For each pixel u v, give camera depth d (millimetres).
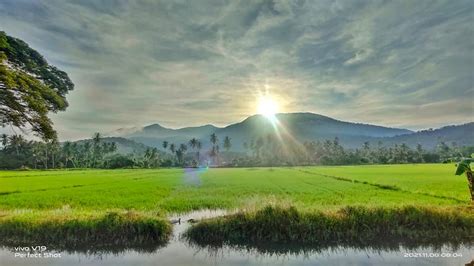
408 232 13805
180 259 12188
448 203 19375
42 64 28031
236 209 16500
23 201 24453
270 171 79250
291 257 12328
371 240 13664
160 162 144500
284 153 153875
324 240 13672
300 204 16828
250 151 192375
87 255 12602
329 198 23375
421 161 124938
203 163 164625
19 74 24562
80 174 68812
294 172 71500
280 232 13859
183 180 47438
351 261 11906
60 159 127625
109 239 13594
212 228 14109
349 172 62031
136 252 13000
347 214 14492
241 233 13945
